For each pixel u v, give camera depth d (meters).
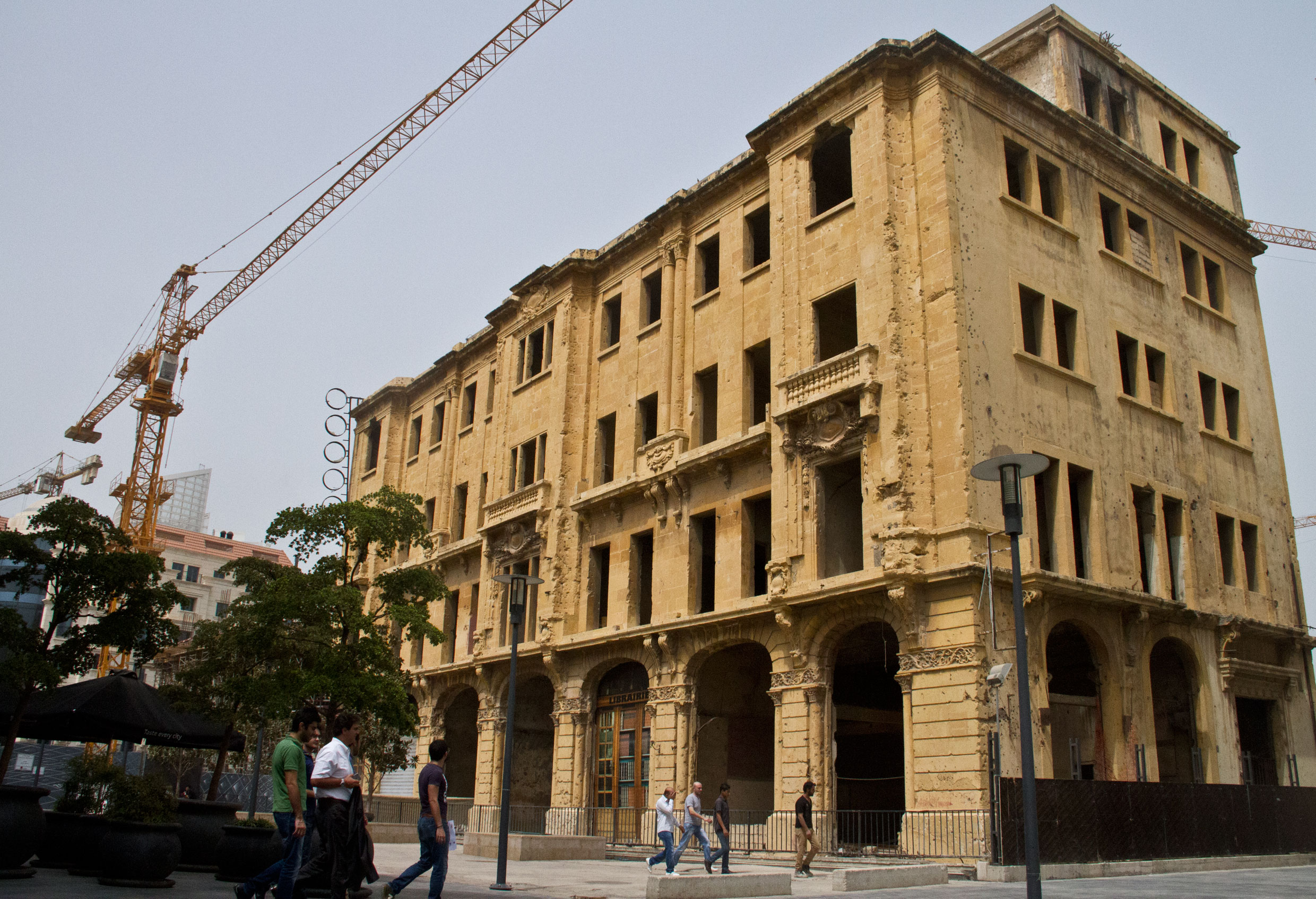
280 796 11.95
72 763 18.41
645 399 38.47
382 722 33.28
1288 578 36.53
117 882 15.05
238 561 29.56
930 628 25.86
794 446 30.12
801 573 29.08
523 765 41.31
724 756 33.50
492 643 42.31
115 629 19.22
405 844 35.91
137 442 84.62
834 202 36.66
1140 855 24.12
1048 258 30.92
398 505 31.88
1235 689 32.41
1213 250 38.34
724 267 35.81
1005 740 24.48
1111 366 31.92
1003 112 31.14
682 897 16.83
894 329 28.20
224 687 25.98
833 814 26.91
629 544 36.94
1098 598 27.62
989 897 17.03
